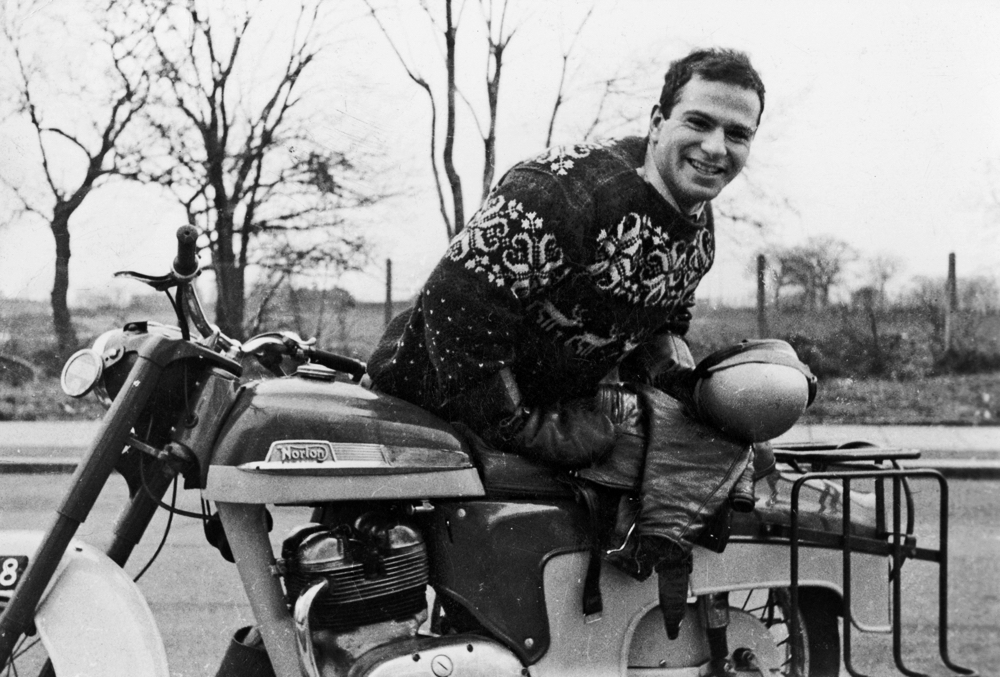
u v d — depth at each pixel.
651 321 2.28
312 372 2.19
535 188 2.11
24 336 11.38
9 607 2.02
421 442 2.11
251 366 2.38
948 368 12.38
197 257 2.12
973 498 6.93
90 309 11.02
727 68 2.15
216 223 9.66
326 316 10.20
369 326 10.27
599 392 2.26
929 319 12.30
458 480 2.12
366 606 2.07
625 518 2.15
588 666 2.15
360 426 2.07
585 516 2.17
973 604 4.25
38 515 6.22
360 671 2.03
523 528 2.13
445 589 2.15
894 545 2.27
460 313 2.12
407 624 2.12
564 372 2.19
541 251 2.10
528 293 2.12
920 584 4.59
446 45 6.98
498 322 2.12
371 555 2.06
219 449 2.05
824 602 2.49
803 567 2.31
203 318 2.20
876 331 12.05
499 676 2.08
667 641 2.29
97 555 2.11
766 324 9.38
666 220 2.20
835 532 2.34
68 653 2.04
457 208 7.18
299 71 8.68
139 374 2.07
